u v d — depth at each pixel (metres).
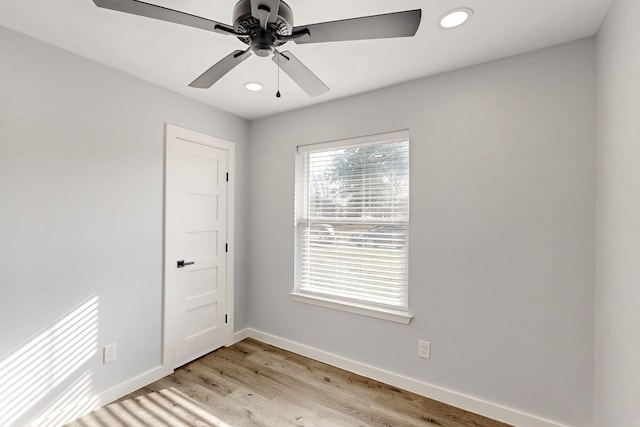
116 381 2.16
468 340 2.08
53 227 1.85
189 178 2.66
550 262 1.83
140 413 2.01
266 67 2.11
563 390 1.79
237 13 1.18
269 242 3.11
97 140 2.05
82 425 1.89
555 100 1.82
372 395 2.24
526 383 1.89
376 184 2.54
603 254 1.59
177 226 2.56
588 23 1.62
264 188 3.14
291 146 2.95
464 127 2.10
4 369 1.68
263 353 2.89
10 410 1.69
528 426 1.87
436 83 2.21
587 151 1.73
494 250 1.99
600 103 1.65
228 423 1.93
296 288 2.95
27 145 1.75
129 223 2.23
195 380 2.41
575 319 1.76
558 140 1.81
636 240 1.21
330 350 2.70
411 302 2.29
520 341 1.91
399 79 2.29
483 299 2.03
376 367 2.45
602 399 1.58
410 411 2.06
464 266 2.09
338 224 2.74
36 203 1.79
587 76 1.74
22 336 1.74
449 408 2.09
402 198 2.42
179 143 2.57
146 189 2.34
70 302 1.93
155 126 2.39
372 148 2.57
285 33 1.24
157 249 2.41
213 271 2.89
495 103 2.00
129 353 2.23
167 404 2.11
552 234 1.83
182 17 1.16
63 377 1.89
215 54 1.96
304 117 2.87
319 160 2.87
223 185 2.97
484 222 2.03
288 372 2.55
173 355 2.53
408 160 2.39
